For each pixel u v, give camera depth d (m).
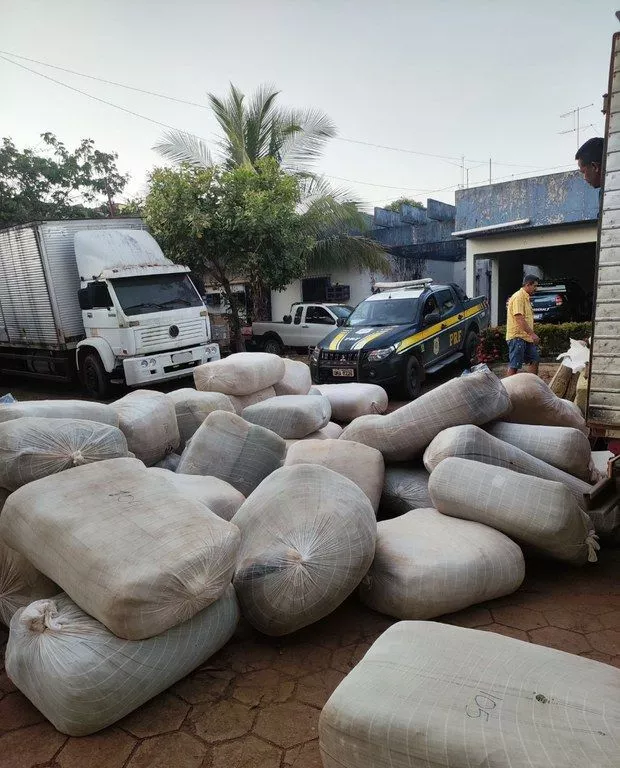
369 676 1.65
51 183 19.11
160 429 4.23
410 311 9.34
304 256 14.03
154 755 2.08
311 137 15.86
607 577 3.12
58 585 2.47
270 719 2.22
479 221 12.73
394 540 2.89
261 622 2.55
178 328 10.12
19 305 11.34
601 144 4.00
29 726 2.28
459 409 3.59
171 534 2.22
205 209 12.21
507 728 1.35
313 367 9.09
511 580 2.81
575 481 3.49
